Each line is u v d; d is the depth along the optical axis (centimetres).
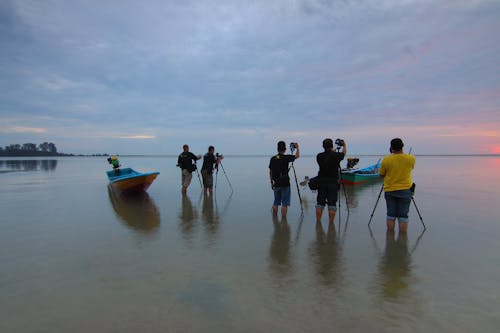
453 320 279
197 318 282
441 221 668
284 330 263
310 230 600
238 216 733
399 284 355
